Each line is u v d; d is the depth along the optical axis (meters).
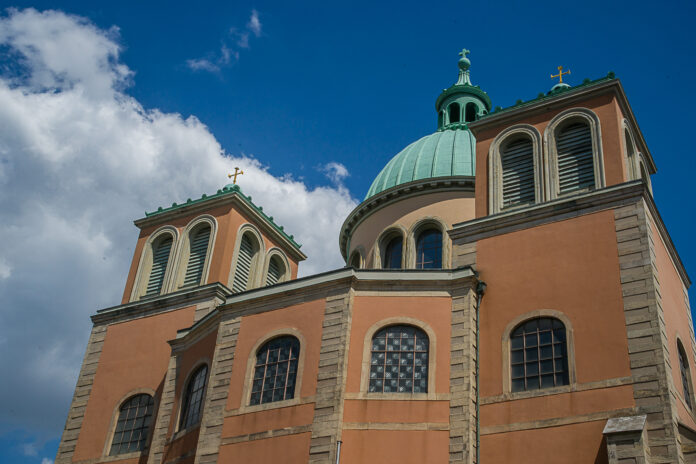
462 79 49.06
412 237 36.25
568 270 26.53
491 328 26.67
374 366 25.95
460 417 24.45
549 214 27.98
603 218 26.86
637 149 32.03
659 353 23.55
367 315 26.84
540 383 24.98
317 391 25.69
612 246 26.16
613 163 28.61
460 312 26.53
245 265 38.78
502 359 25.88
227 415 27.06
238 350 28.31
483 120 32.28
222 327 29.22
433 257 35.72
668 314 25.81
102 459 32.78
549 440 23.75
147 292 38.28
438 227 36.12
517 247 27.98
